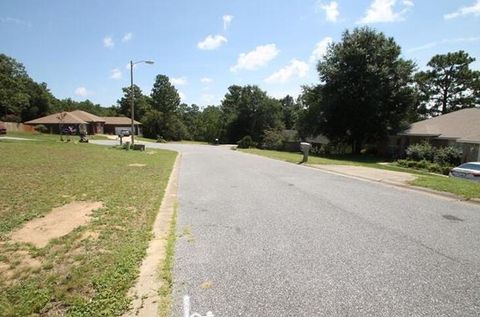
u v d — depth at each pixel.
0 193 8.61
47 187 9.52
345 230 6.00
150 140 65.31
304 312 3.36
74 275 3.97
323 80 41.00
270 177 12.90
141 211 7.13
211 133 85.38
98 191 9.12
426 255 4.81
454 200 8.63
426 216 6.97
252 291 3.77
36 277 3.96
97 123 69.12
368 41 38.47
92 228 5.84
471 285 3.91
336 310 3.39
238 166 17.22
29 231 5.67
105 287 3.72
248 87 80.19
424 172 23.38
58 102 93.56
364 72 37.97
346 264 4.49
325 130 42.19
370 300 3.57
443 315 3.30
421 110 57.38
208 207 7.79
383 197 9.00
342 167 15.98
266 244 5.26
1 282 3.85
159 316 3.26
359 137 41.41
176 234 5.75
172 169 15.43
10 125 53.59
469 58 54.34
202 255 4.80
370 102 37.16
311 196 9.10
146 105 96.44
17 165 14.00
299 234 5.77
